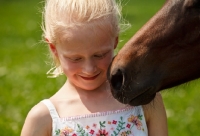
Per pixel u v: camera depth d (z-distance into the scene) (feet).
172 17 11.14
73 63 10.51
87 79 10.55
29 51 40.83
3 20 60.85
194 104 24.08
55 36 10.53
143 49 11.00
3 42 45.80
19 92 26.91
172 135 19.29
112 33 10.54
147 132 10.85
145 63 10.94
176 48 11.10
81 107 10.69
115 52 13.88
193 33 11.02
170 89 12.07
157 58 11.04
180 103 24.23
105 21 10.37
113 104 10.79
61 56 10.66
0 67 34.71
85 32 10.23
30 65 35.19
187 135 19.26
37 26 54.54
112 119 10.55
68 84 11.07
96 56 10.47
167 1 11.39
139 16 56.95
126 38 25.00
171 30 11.07
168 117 21.49
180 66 11.16
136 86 10.75
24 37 48.01
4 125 20.06
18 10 71.15
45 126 10.51
